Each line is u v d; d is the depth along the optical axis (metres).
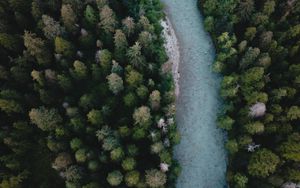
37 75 70.56
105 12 71.19
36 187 72.69
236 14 79.06
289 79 75.06
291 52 76.25
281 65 76.00
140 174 69.94
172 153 76.56
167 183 72.62
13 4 76.44
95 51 77.12
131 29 74.06
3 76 73.31
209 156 77.38
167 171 72.38
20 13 76.62
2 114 73.62
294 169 67.94
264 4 77.50
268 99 73.38
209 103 80.50
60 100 74.38
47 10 77.88
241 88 75.19
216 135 78.44
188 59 83.56
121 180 67.25
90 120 69.00
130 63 72.88
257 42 77.62
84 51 77.06
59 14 78.81
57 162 66.81
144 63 73.69
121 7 79.94
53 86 73.44
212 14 81.94
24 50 74.69
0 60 76.12
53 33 73.50
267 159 67.06
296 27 75.00
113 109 73.19
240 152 74.31
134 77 70.50
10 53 77.31
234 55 76.19
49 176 73.38
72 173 66.81
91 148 70.31
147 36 72.56
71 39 77.19
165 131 71.88
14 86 74.38
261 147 72.06
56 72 72.44
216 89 81.38
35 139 74.25
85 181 68.69
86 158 68.44
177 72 82.38
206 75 82.31
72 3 74.81
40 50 72.94
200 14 85.69
